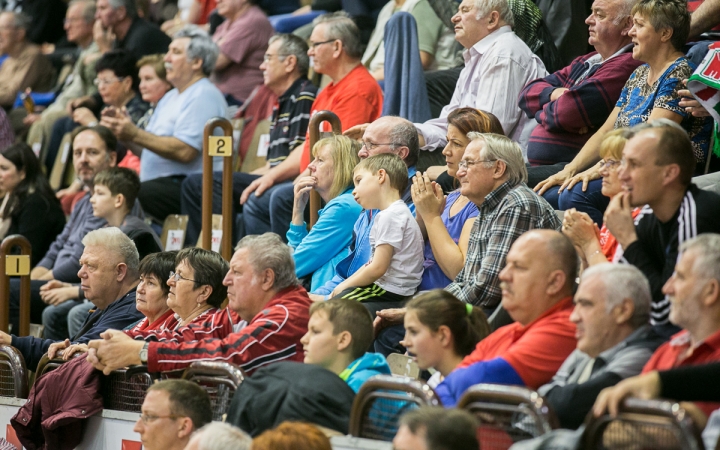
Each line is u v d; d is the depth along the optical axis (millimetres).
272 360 8781
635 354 6734
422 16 15648
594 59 12031
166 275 10609
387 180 10516
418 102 13742
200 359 8758
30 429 9953
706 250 6449
